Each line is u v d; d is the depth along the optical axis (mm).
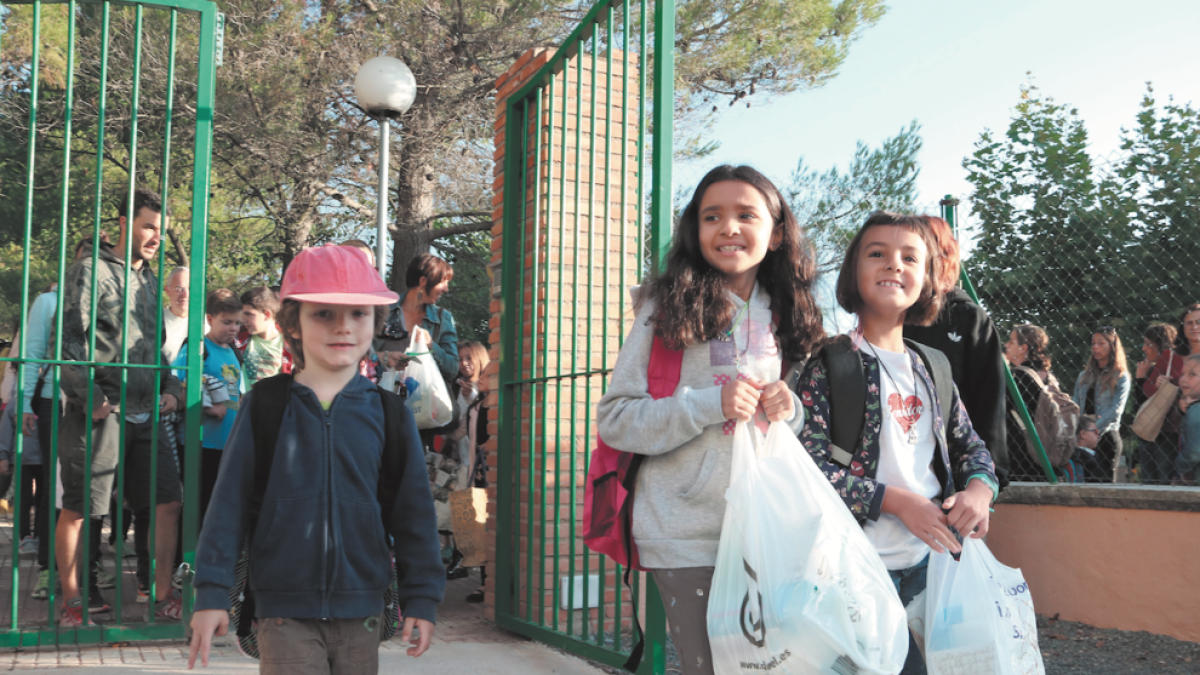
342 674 1964
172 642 3703
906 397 2012
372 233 13336
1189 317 4922
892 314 2104
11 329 11852
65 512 3766
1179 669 3678
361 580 1942
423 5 10789
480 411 5387
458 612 4676
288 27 10492
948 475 2016
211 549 1837
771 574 1682
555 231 4133
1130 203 5652
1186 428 4754
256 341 4762
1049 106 7824
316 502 1917
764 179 1973
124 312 3590
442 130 11453
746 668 1675
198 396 3684
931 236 2156
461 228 12727
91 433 3551
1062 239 5805
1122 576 4281
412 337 4617
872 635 1633
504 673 3355
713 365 1902
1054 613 4574
